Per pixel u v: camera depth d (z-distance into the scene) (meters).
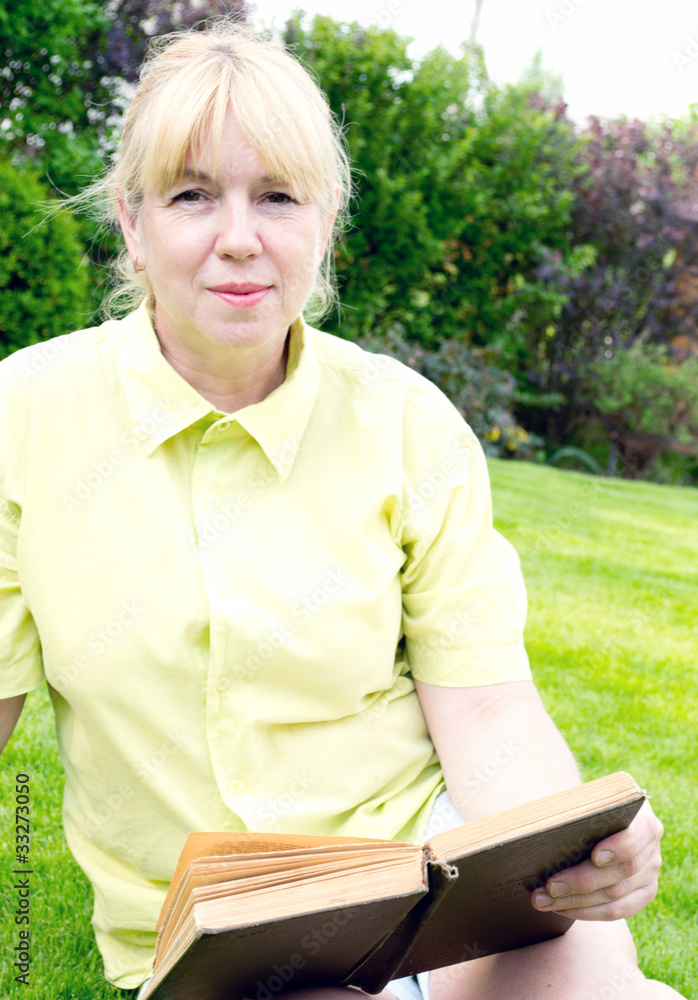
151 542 1.23
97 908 1.40
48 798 2.10
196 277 1.18
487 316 9.48
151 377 1.25
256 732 1.24
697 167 10.48
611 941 1.21
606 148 10.50
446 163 8.41
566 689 2.94
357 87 8.12
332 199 1.34
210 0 7.72
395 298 8.77
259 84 1.16
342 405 1.36
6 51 6.19
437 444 1.41
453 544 1.40
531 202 9.18
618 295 10.30
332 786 1.30
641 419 10.15
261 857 0.94
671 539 5.34
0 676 1.30
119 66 7.54
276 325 1.22
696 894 2.00
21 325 4.32
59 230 4.39
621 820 1.00
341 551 1.30
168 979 0.89
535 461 9.40
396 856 0.96
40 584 1.23
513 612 1.43
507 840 0.93
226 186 1.16
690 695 2.99
